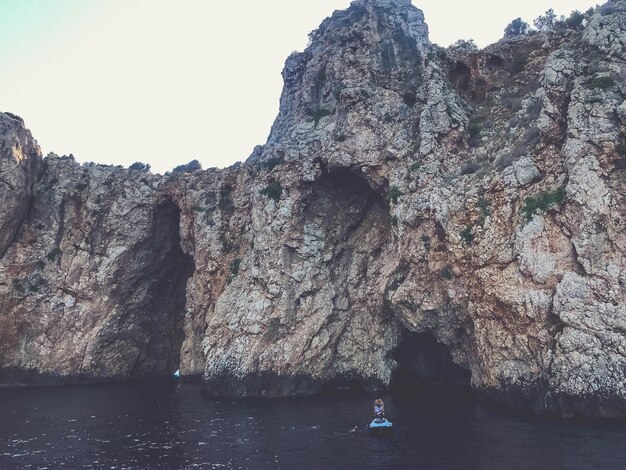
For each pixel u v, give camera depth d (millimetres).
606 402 29141
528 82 47750
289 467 24844
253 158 64062
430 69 50125
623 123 33969
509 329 35281
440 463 23750
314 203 53188
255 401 44219
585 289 31266
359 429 31719
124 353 65250
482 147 43969
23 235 64000
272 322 48531
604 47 38594
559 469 21484
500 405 35406
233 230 58156
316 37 68188
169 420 37344
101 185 67875
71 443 31125
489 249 36938
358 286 51750
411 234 43750
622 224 31812
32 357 60406
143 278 67688
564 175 35062
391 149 48562
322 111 58219
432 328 43062
